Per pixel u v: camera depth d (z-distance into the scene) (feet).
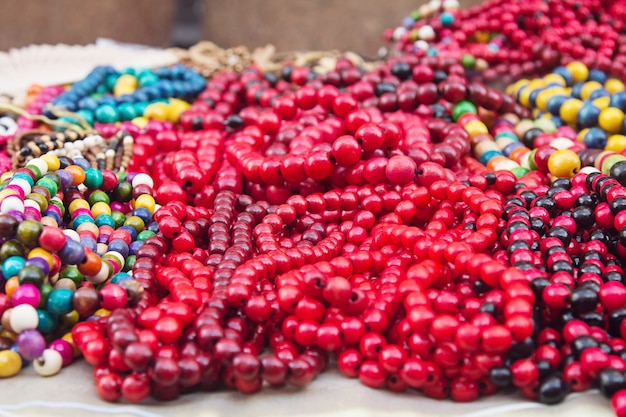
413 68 1.98
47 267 1.43
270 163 1.69
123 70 2.19
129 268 1.60
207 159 1.79
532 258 1.46
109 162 1.82
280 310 1.46
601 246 1.52
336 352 1.47
